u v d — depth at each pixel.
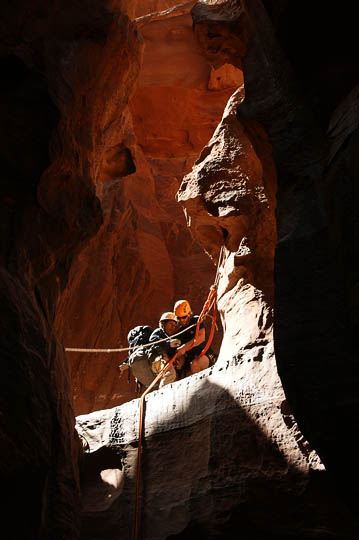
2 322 4.88
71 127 6.53
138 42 8.05
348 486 4.30
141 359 8.57
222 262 8.46
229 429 6.02
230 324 7.53
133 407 7.04
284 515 5.40
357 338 4.38
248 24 6.98
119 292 15.11
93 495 6.46
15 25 6.16
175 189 18.06
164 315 8.97
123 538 6.04
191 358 8.70
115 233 14.47
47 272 6.35
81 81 6.84
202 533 5.72
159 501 6.11
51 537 5.12
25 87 5.96
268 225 7.71
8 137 5.85
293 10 5.52
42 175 5.97
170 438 6.50
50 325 6.27
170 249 17.50
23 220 5.82
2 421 4.52
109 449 6.71
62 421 5.74
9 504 4.47
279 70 6.04
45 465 4.88
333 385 4.38
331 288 4.68
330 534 5.18
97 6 7.27
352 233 4.42
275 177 6.48
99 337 14.20
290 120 5.73
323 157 5.24
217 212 8.10
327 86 5.51
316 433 4.38
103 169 9.18
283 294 4.86
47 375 5.40
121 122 8.73
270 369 6.24
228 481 5.75
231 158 8.31
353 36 5.33
